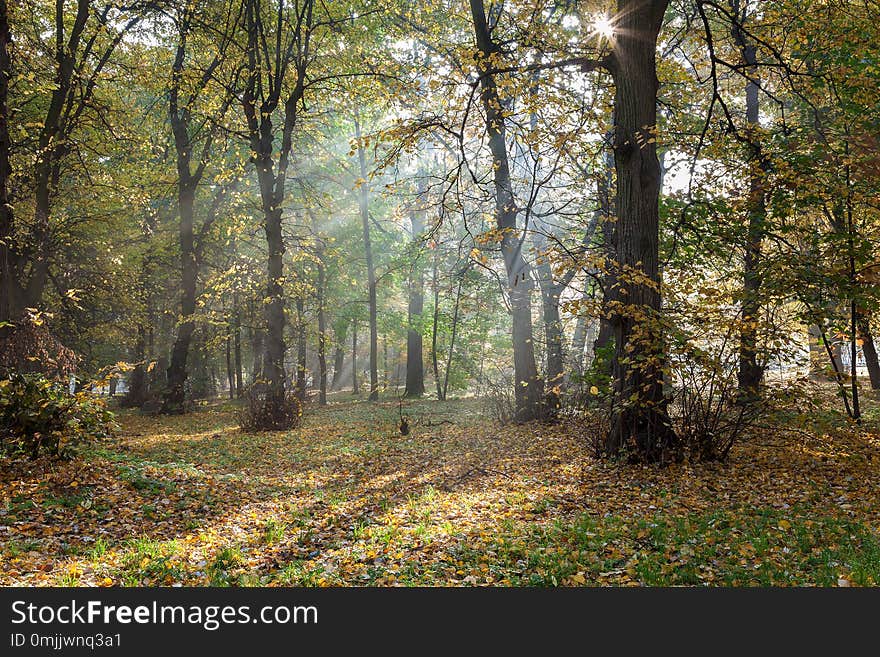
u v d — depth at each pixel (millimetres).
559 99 12469
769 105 18859
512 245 17891
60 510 7895
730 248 12961
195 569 6402
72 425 9562
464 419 21266
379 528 7816
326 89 22938
